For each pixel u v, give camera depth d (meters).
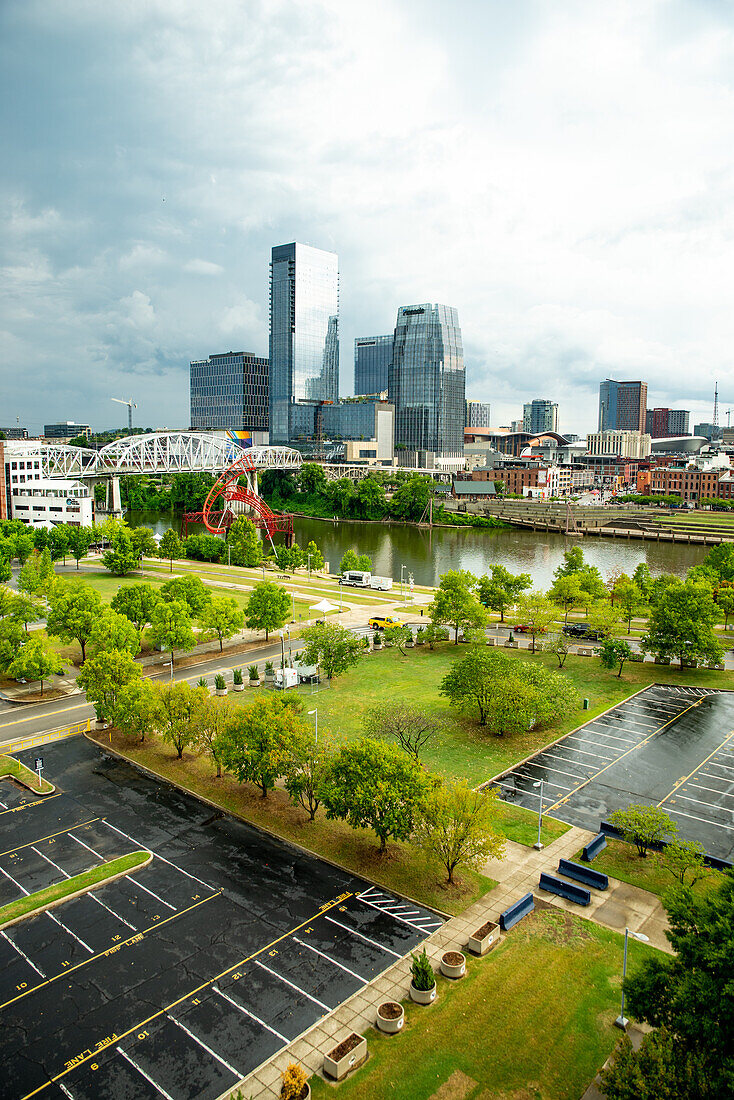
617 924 46.72
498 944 44.62
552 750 73.12
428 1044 36.88
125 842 55.75
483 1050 36.50
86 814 60.06
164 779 66.44
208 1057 36.19
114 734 76.31
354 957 43.44
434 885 50.75
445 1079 34.78
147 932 45.56
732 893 35.25
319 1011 39.16
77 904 48.31
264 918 47.00
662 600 103.00
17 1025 38.16
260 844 55.75
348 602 141.00
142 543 174.25
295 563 168.75
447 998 40.03
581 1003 39.69
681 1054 30.67
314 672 92.75
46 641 100.31
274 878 51.38
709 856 52.16
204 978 41.62
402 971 42.28
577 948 44.28
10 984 41.12
